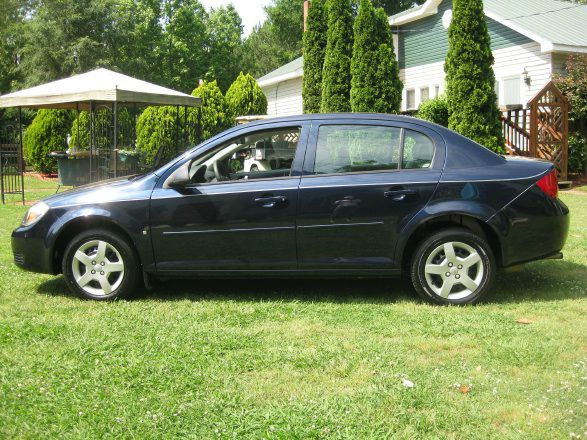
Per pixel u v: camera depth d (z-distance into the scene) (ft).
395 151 17.70
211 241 17.76
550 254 17.61
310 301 18.07
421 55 74.18
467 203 17.10
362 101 50.01
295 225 17.46
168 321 16.16
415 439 9.87
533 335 14.71
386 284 20.17
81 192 18.83
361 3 49.90
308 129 18.06
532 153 49.73
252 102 70.74
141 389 11.91
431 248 17.30
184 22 167.53
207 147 18.19
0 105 40.37
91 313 17.01
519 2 70.33
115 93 37.76
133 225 17.90
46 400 11.40
